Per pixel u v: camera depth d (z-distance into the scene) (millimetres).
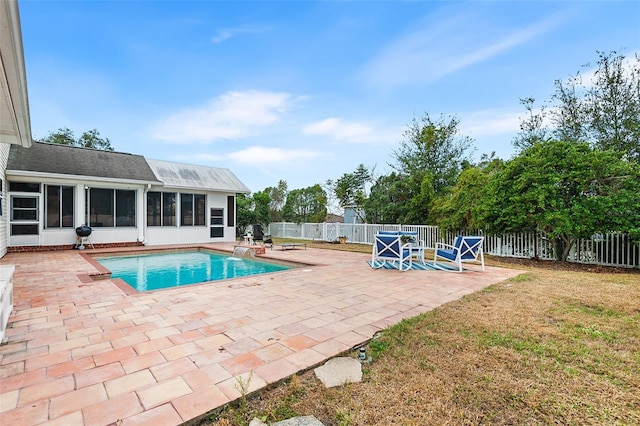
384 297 5312
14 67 3221
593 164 8453
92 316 4219
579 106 15523
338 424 2092
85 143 27266
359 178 21109
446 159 19469
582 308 4609
